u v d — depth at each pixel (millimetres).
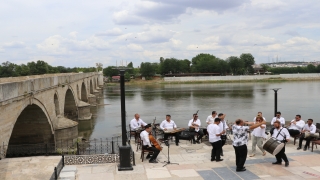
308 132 16000
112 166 13781
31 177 12688
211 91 102688
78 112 52906
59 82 37188
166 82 158125
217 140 14219
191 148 17094
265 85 128375
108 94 106312
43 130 31578
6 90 19328
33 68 112875
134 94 101062
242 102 70688
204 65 177125
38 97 27531
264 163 13898
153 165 13883
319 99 74125
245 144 12688
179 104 69812
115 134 39875
